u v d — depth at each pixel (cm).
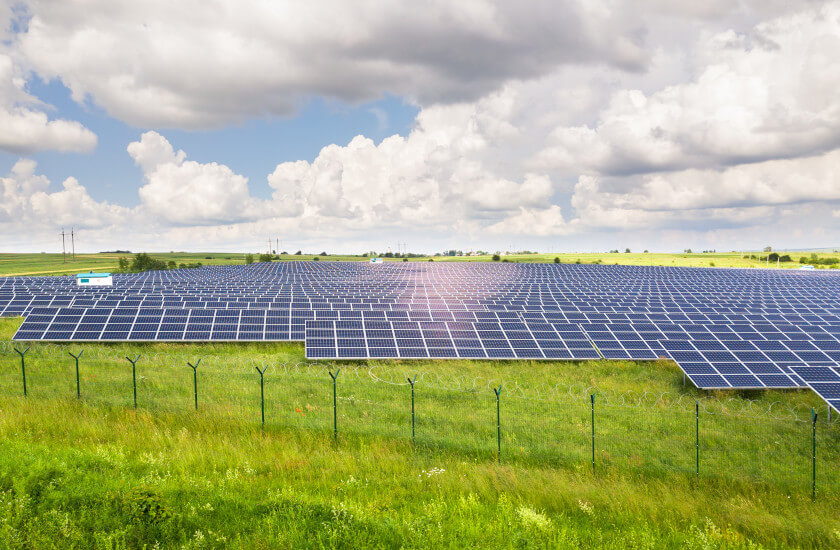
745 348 3500
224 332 3847
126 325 3809
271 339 3825
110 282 7662
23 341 3512
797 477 1914
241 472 1738
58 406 2227
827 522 1558
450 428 2302
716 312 5088
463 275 11994
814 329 4478
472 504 1566
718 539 1441
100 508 1369
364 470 1811
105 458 1672
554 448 2102
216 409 2312
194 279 10212
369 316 4516
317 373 3144
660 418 2561
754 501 1722
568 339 3888
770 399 2970
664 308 5547
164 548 1259
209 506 1422
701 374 3083
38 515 1316
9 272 15862
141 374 2867
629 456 2069
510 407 2667
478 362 3516
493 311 4822
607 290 8175
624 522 1534
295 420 2252
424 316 4581
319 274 12238
